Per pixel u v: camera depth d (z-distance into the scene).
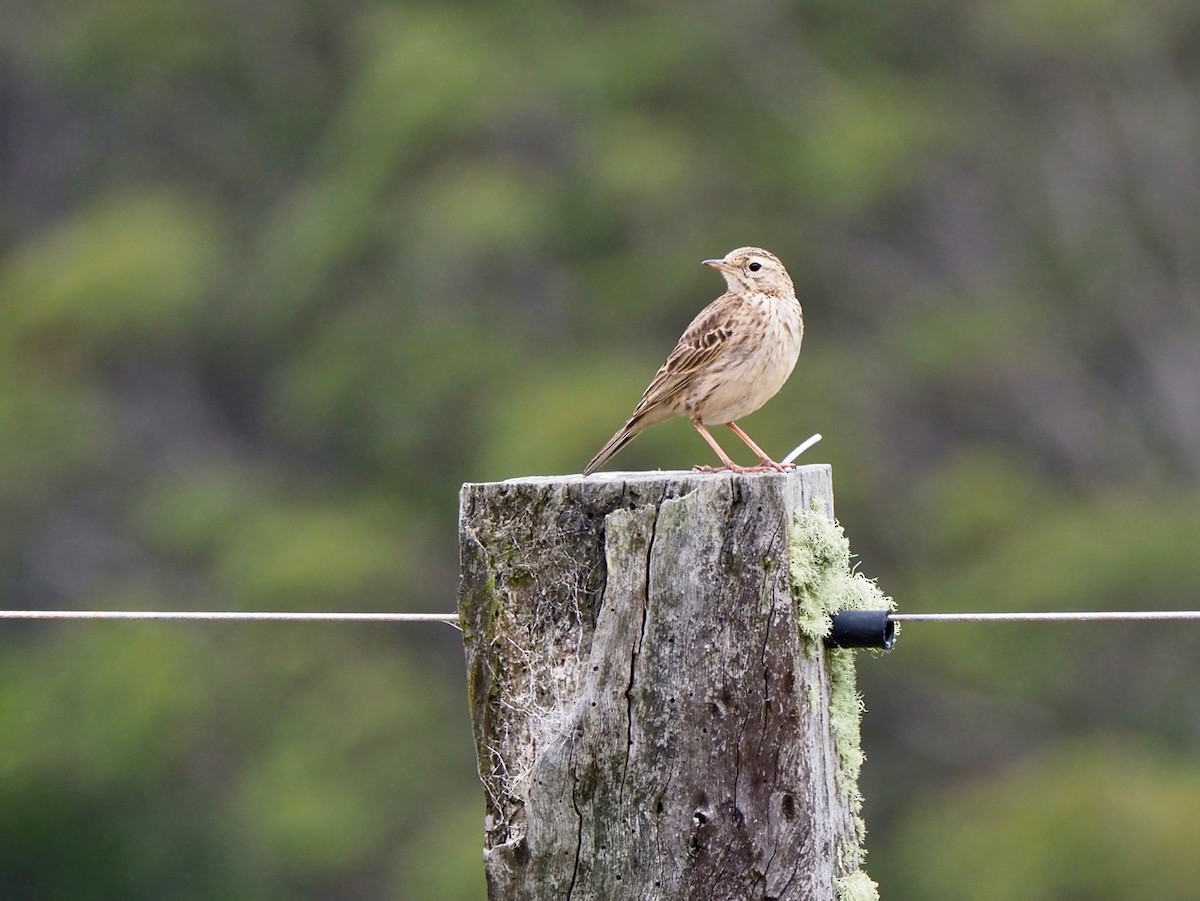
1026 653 20.50
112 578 23.05
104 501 23.72
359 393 23.14
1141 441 23.11
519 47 24.67
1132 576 20.53
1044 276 23.75
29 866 21.62
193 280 24.50
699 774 4.83
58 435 23.44
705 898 4.82
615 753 4.86
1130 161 24.23
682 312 23.06
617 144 23.06
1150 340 23.58
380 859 20.36
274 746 21.00
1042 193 23.97
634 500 4.91
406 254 23.06
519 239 22.45
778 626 4.83
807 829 4.81
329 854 19.86
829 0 24.98
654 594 4.86
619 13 25.50
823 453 20.98
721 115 24.47
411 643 21.95
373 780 20.56
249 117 27.19
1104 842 18.64
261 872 20.88
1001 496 21.41
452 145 23.52
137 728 21.16
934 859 19.14
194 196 26.56
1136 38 23.97
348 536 21.97
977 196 23.84
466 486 5.02
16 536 23.25
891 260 23.58
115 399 24.55
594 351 22.59
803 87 24.59
